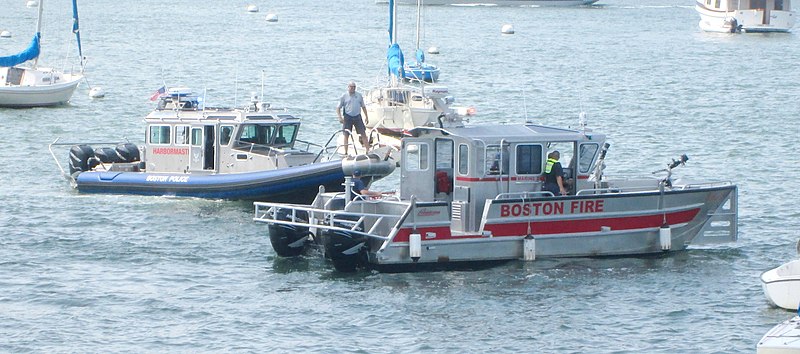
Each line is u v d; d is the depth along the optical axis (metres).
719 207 103.25
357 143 136.25
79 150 134.12
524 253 97.50
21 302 88.88
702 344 79.44
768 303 87.81
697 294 90.50
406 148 98.81
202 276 96.19
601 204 98.88
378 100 173.62
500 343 79.88
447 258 96.06
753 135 187.75
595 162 101.50
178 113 127.75
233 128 125.25
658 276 95.12
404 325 83.44
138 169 132.12
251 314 86.00
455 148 97.88
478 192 97.38
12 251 104.38
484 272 95.75
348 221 96.00
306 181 119.56
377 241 95.69
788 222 117.19
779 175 148.75
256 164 124.00
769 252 103.94
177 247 105.94
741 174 150.12
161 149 128.38
